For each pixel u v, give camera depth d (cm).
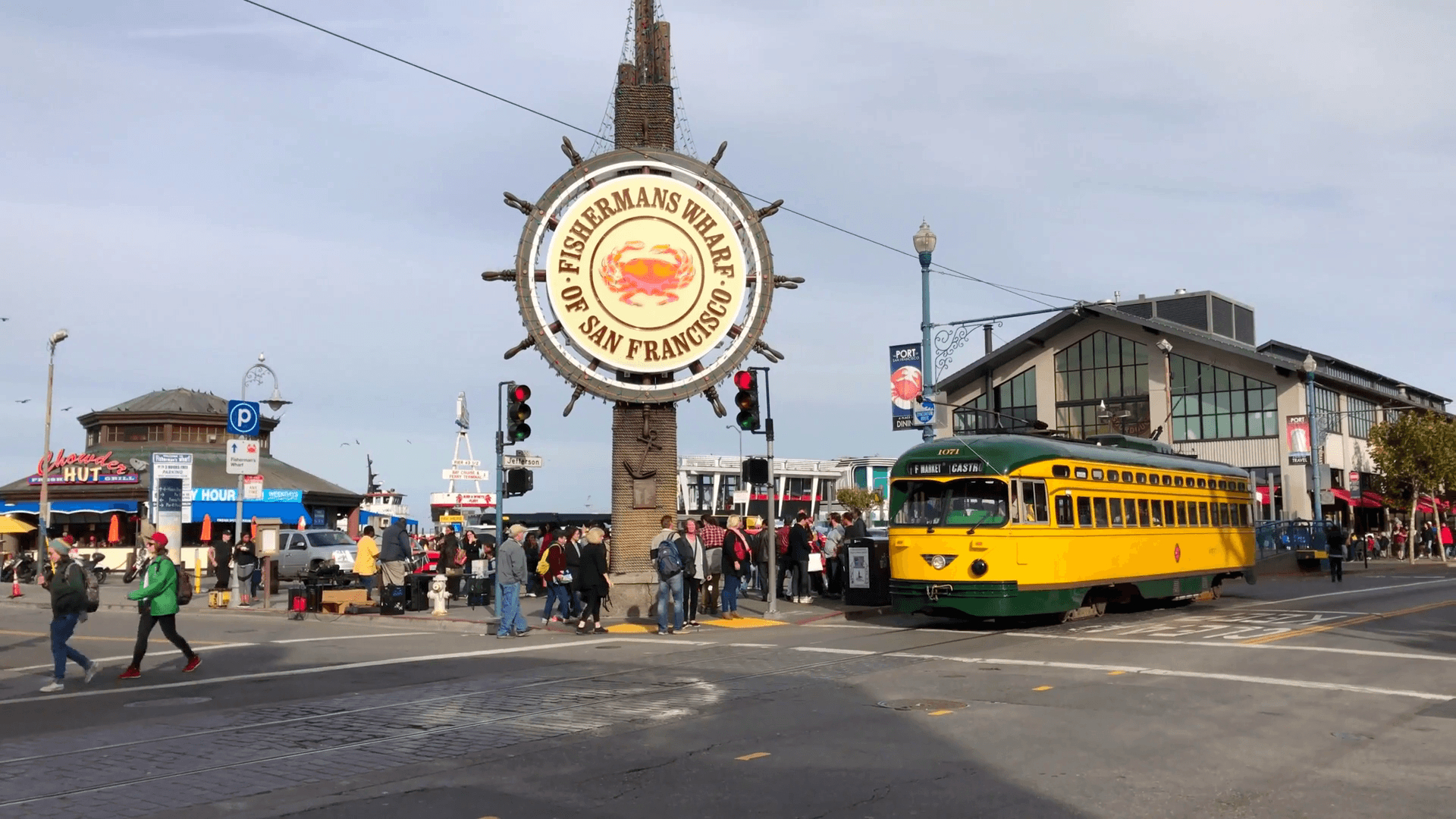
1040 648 1748
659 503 2564
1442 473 5644
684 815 778
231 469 3033
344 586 2898
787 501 8850
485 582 2925
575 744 1023
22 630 2439
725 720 1137
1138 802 804
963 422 6456
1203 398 5819
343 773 924
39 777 930
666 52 2683
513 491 2289
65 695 1451
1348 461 6325
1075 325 6150
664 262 2548
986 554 2052
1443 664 1508
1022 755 957
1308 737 1027
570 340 2534
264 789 870
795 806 800
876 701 1249
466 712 1218
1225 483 2903
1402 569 5084
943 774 891
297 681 1527
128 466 5438
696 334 2550
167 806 823
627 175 2575
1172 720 1110
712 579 2538
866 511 8856
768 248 2612
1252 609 2523
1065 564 2152
